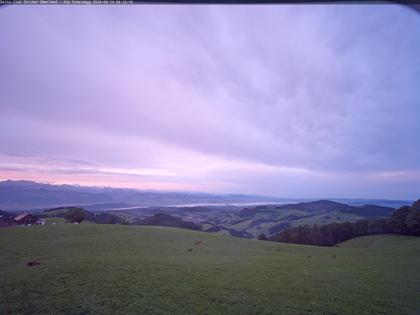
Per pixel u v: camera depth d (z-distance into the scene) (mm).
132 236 43125
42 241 37281
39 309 13281
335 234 79688
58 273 19000
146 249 33594
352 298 15992
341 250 42656
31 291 15547
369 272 23641
